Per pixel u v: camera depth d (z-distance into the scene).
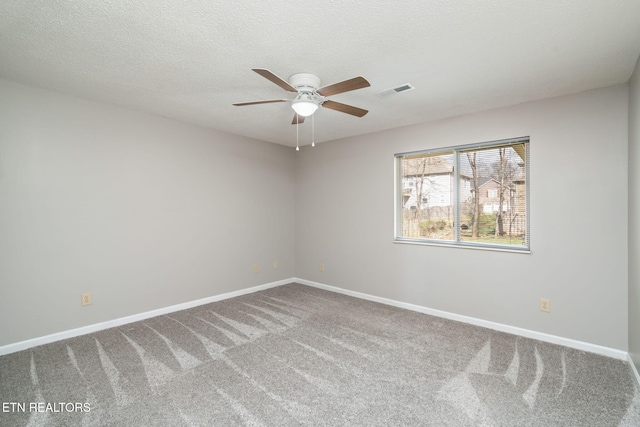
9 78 2.44
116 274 3.12
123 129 3.14
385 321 3.28
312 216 4.79
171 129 3.52
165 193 3.48
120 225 3.14
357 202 4.20
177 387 2.05
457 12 1.58
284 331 3.00
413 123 3.58
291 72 2.28
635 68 2.14
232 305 3.81
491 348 2.63
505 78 2.37
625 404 1.88
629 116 2.35
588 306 2.58
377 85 2.50
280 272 4.84
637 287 2.12
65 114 2.78
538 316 2.82
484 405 1.88
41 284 2.68
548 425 1.71
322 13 1.59
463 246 3.25
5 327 2.51
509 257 2.97
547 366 2.33
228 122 3.61
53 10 1.58
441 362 2.39
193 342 2.74
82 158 2.89
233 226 4.18
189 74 2.33
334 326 3.13
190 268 3.72
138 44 1.92
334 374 2.22
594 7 1.54
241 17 1.63
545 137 2.77
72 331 2.84
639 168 2.03
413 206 3.73
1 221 2.48
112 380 2.13
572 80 2.39
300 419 1.75
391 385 2.08
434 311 3.47
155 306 3.41
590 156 2.56
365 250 4.11
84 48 1.97
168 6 1.55
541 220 2.79
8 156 2.51
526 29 1.73
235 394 1.98
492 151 3.14
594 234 2.55
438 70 2.24
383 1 1.50
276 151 4.75
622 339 2.44
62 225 2.78
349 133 4.08
